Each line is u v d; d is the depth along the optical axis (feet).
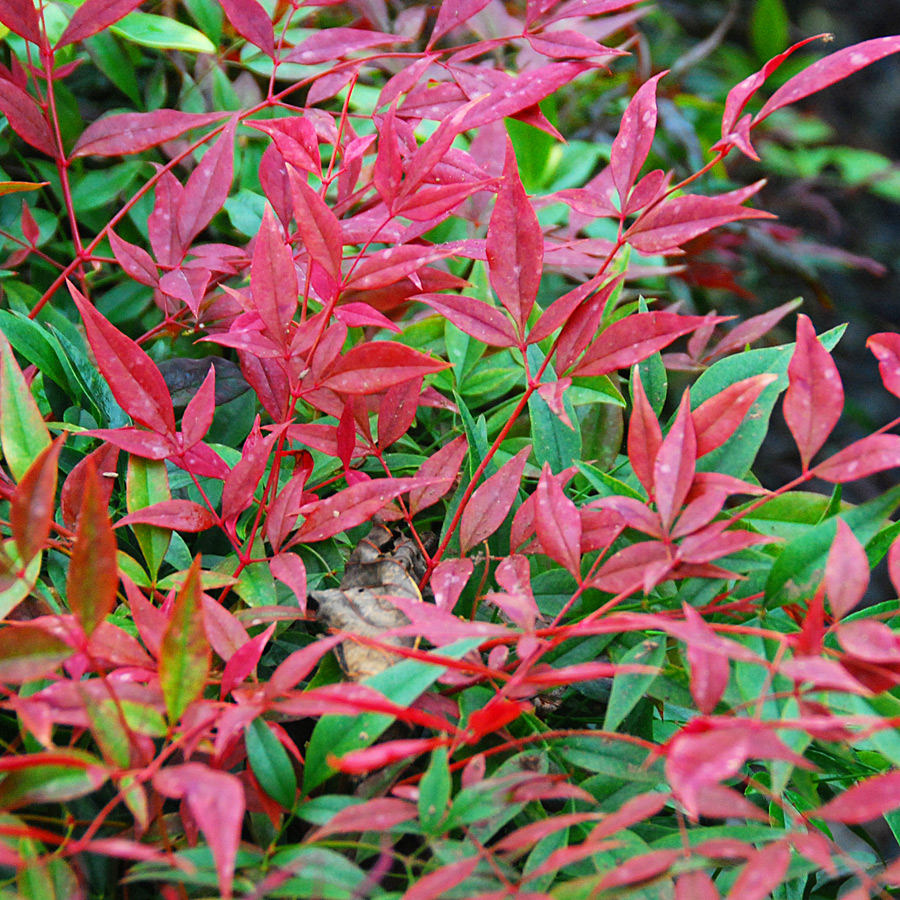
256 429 2.69
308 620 2.72
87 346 3.03
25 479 2.47
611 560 2.58
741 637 2.58
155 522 2.66
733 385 2.59
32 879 2.45
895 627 2.65
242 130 3.34
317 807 2.52
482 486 2.71
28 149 3.35
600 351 2.62
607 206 2.71
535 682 2.49
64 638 2.46
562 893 2.42
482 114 2.83
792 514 2.79
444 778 2.46
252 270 2.65
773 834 2.54
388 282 2.63
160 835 2.55
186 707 2.46
